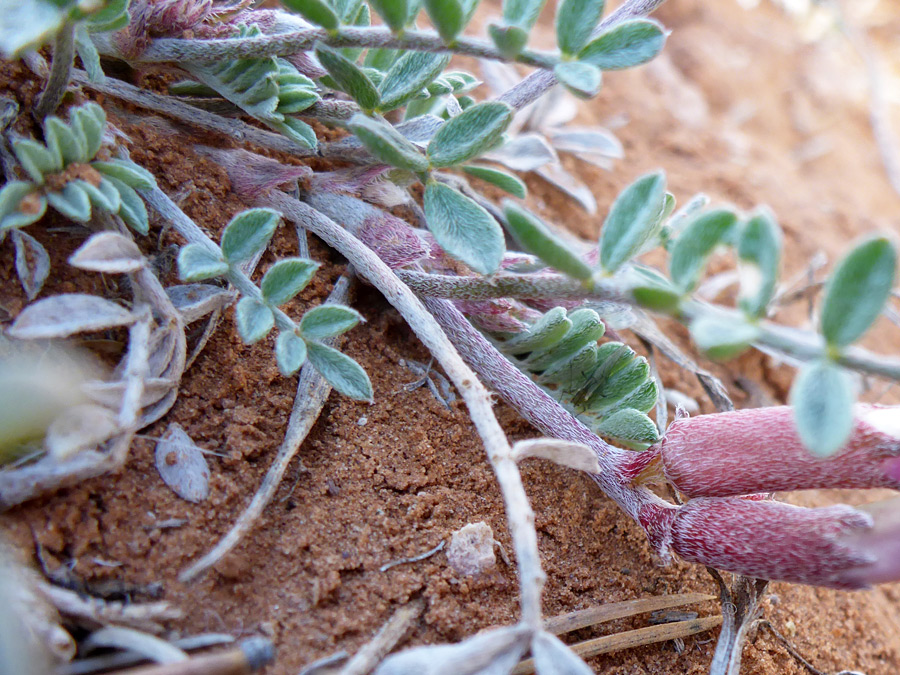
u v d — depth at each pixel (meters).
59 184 0.07
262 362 0.08
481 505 0.08
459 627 0.08
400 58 0.08
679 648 0.08
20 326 0.07
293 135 0.08
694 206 0.09
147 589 0.07
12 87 0.08
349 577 0.08
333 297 0.09
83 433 0.07
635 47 0.07
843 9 0.22
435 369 0.09
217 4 0.09
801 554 0.07
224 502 0.08
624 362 0.08
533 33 0.16
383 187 0.09
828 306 0.06
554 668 0.06
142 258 0.07
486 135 0.07
